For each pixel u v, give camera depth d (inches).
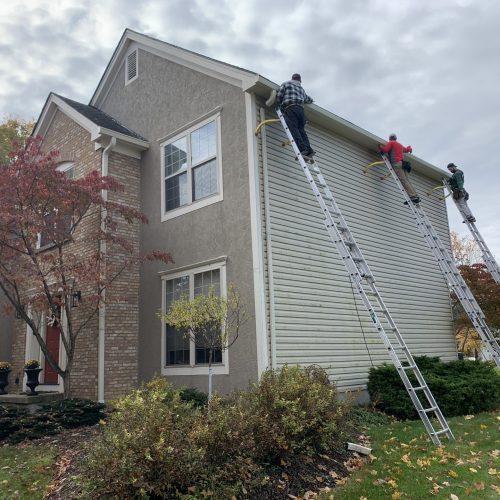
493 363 413.1
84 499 170.7
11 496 201.2
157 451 170.1
